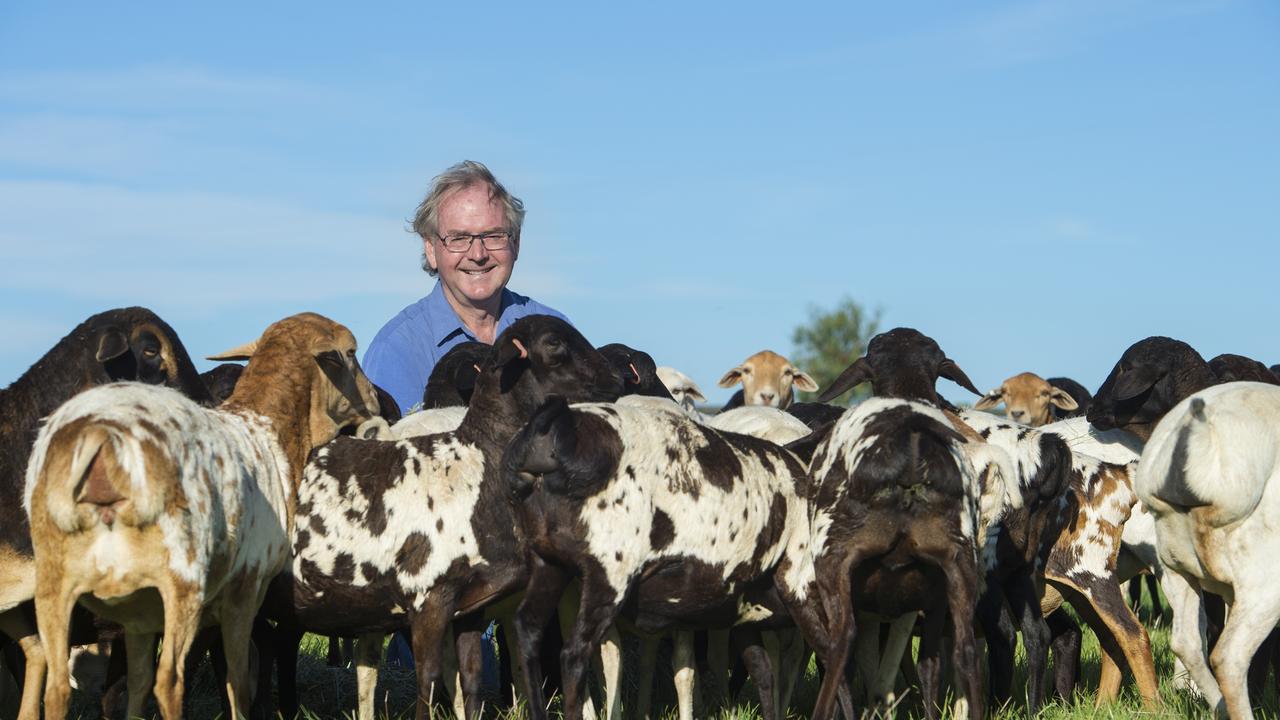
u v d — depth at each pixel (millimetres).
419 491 8383
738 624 8648
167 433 7184
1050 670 11133
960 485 7750
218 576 7605
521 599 8828
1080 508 10156
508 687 10016
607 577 7746
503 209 11688
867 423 7988
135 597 7363
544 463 7637
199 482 7289
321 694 10016
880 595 8125
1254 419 7797
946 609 8320
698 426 8320
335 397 8922
